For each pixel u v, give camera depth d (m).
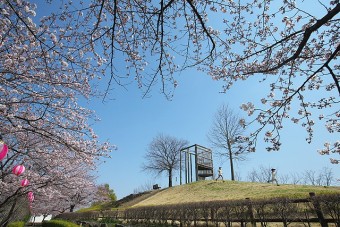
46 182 11.12
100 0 4.84
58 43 5.40
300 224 8.73
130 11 4.71
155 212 14.98
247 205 9.44
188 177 33.62
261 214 9.20
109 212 21.41
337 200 6.91
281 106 4.85
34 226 25.19
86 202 29.61
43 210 23.86
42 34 5.34
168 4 4.19
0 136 6.88
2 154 4.82
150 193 36.72
